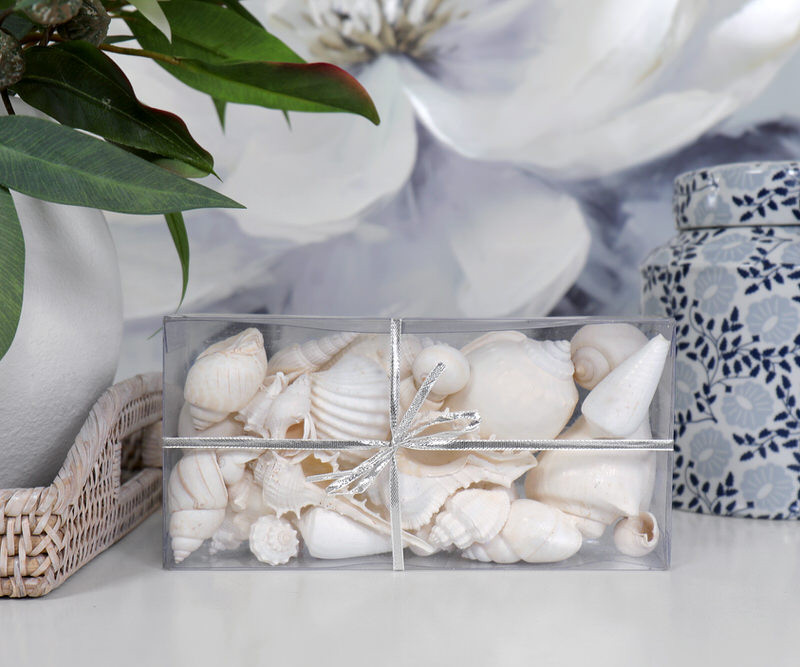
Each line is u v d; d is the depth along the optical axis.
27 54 0.68
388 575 0.70
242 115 0.92
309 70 0.69
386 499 0.69
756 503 0.80
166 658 0.60
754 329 0.80
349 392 0.69
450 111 0.92
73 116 0.70
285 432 0.69
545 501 0.70
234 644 0.61
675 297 0.82
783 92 0.91
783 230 0.80
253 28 0.74
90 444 0.68
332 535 0.69
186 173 0.73
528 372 0.69
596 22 0.91
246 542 0.70
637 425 0.69
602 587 0.68
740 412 0.80
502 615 0.64
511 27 0.91
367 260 0.92
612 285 0.92
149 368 0.93
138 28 0.75
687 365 0.82
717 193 0.81
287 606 0.65
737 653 0.61
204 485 0.69
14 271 0.62
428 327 0.70
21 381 0.65
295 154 0.92
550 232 0.92
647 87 0.91
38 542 0.65
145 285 0.93
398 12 0.91
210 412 0.69
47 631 0.62
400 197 0.92
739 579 0.69
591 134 0.92
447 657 0.60
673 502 0.83
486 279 0.92
